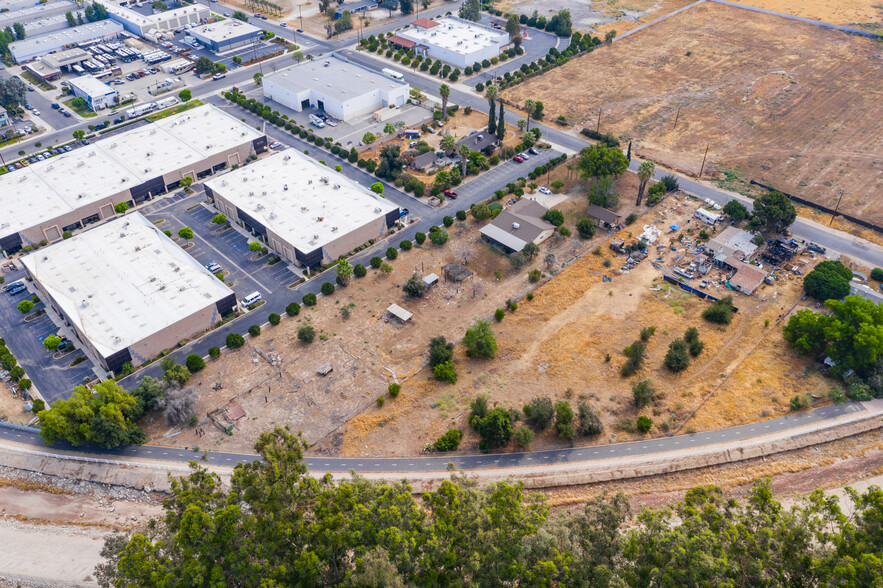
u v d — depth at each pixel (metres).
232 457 121.81
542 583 84.69
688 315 154.12
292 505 94.19
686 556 83.88
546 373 139.38
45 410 123.31
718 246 170.88
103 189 189.25
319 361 143.00
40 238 177.50
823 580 85.62
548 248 177.50
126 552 87.31
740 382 136.50
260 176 194.88
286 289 163.62
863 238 178.50
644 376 138.38
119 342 138.62
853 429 125.56
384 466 120.12
